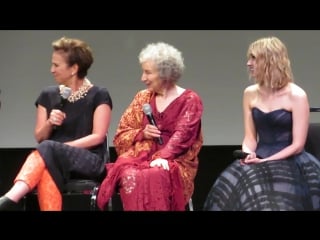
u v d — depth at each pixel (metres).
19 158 9.49
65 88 6.06
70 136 6.24
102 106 6.25
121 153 6.21
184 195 5.88
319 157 6.21
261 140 6.09
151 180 5.59
